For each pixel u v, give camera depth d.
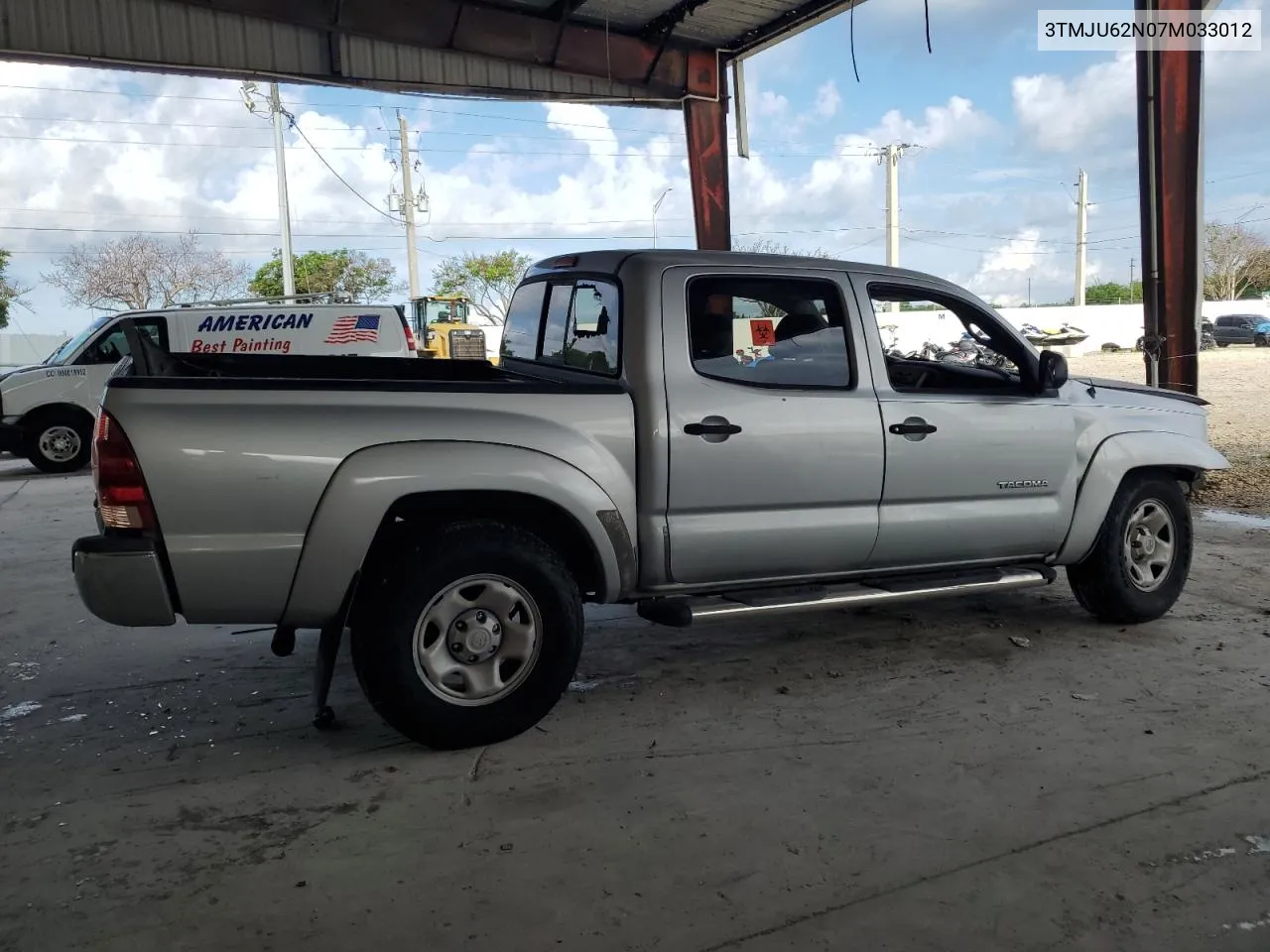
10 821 3.34
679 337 4.14
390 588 3.67
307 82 11.99
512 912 2.78
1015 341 5.06
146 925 2.72
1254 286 62.94
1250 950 2.61
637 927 2.71
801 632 5.45
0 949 2.61
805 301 4.47
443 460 3.67
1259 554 7.00
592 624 5.64
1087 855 3.07
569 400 3.95
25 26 10.45
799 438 4.32
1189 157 9.23
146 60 11.03
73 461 13.52
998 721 4.14
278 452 3.49
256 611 3.57
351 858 3.08
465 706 3.82
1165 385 9.51
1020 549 5.04
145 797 3.51
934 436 4.66
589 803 3.44
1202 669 4.75
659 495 4.09
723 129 14.91
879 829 3.24
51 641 5.43
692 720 4.19
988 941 2.64
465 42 12.66
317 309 14.42
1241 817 3.30
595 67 13.64
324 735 4.07
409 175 42.31
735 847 3.13
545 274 4.96
